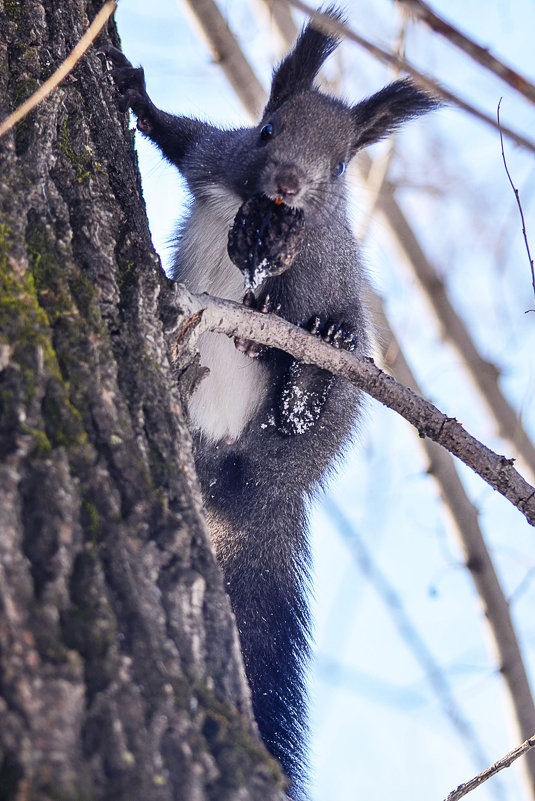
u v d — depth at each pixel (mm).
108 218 4883
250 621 7773
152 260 4891
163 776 2949
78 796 2738
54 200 4711
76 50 4367
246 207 6645
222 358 7617
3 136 4785
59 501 3430
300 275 7543
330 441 8023
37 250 4398
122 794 2828
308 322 7438
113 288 4570
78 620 3172
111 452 3797
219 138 8008
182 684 3236
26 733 2787
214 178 7809
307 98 7832
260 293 7590
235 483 7902
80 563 3338
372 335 8836
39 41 5480
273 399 7773
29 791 2676
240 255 6570
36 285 4215
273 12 10750
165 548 3635
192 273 7785
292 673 7797
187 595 3539
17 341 3840
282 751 7320
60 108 5203
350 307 7867
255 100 10375
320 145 7445
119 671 3096
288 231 6621
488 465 5566
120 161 5477
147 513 3703
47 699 2896
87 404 3895
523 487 5535
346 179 8086
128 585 3389
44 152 4863
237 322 5320
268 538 7957
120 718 2990
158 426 4145
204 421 7676
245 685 3555
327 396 7758
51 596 3164
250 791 3094
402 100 8172
